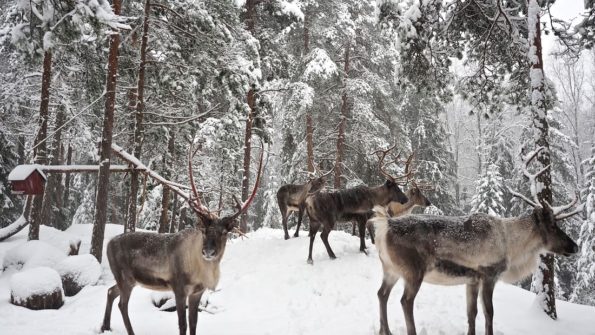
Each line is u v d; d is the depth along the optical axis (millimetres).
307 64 16812
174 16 12805
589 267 17984
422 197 10781
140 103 12367
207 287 5730
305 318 6938
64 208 24500
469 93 10727
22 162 23953
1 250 11680
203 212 5605
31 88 16375
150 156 16922
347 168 18484
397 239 5633
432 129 23766
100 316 7160
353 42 18078
